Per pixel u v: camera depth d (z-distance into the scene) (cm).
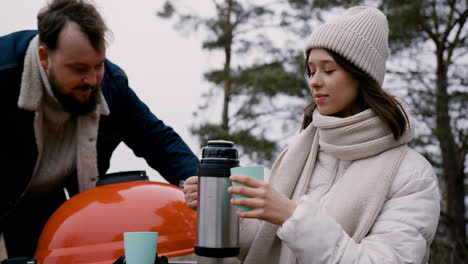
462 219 949
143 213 134
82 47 165
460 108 930
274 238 138
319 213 113
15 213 202
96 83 176
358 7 142
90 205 135
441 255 738
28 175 192
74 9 168
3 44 185
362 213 127
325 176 143
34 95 177
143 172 154
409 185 125
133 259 108
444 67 971
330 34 131
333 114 143
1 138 187
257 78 1128
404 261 115
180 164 211
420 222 120
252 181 108
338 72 131
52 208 210
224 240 112
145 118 219
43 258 128
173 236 134
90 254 127
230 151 115
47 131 188
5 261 113
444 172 965
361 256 112
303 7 1213
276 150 1114
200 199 114
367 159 134
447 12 967
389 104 131
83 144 188
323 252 111
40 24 171
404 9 890
